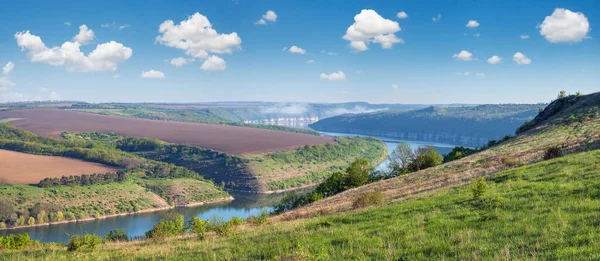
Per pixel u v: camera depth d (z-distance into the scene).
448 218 16.70
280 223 25.45
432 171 49.12
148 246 21.12
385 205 25.27
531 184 21.25
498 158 44.56
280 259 12.98
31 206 188.62
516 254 10.66
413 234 14.36
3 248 23.59
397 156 87.69
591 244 10.40
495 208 17.02
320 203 47.53
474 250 11.41
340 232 16.59
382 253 12.29
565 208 14.74
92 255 18.66
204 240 21.23
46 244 25.52
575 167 24.16
